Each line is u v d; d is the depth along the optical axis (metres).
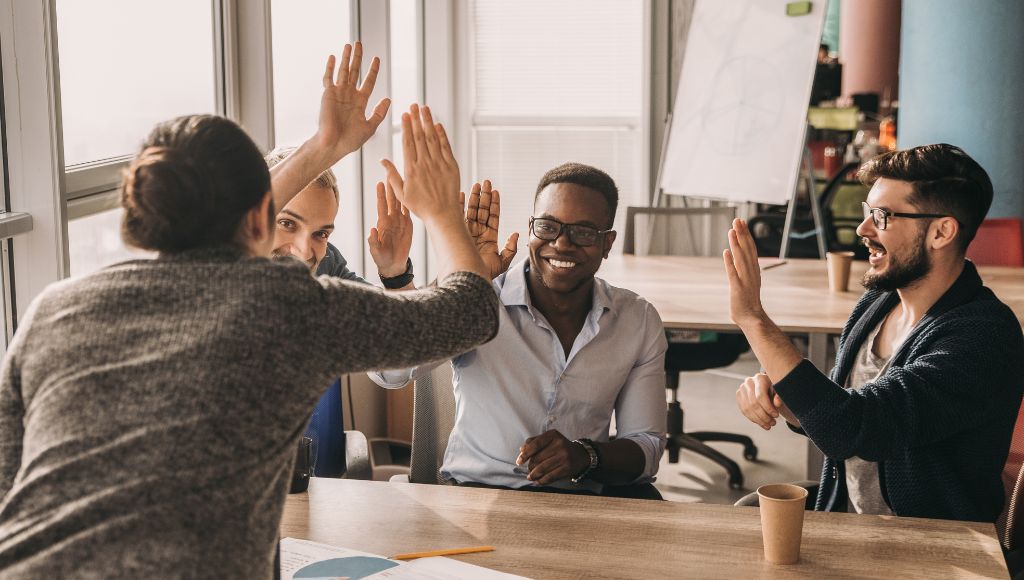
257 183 1.00
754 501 1.85
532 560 1.45
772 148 4.77
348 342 0.99
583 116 5.69
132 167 0.98
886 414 1.65
